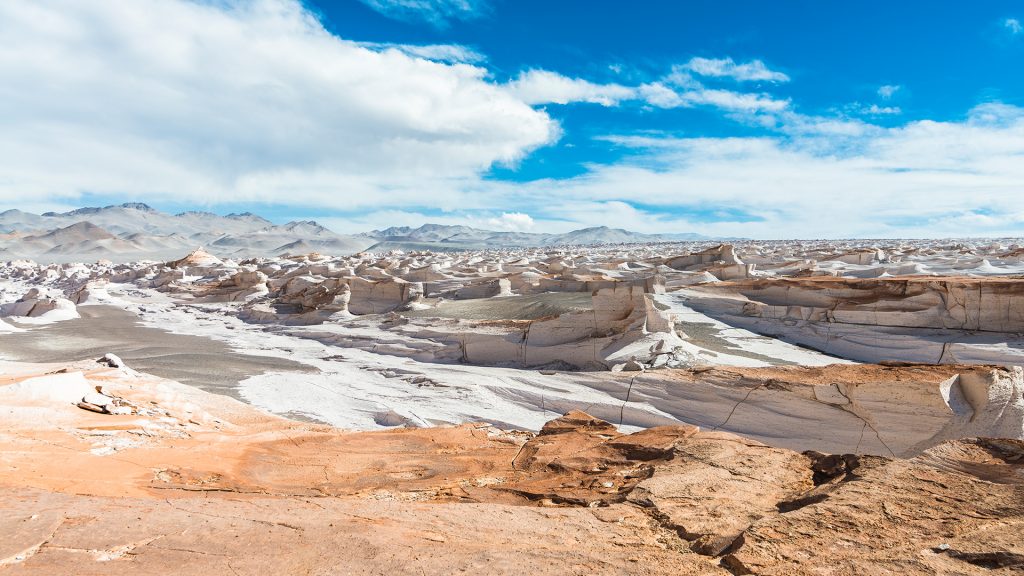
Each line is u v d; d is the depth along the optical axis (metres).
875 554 5.18
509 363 38.59
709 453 9.60
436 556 5.39
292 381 32.62
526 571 5.08
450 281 70.94
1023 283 36.41
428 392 30.67
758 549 5.38
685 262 75.06
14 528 5.67
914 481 7.11
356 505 7.42
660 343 33.50
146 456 11.45
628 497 7.62
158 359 39.03
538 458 11.46
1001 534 5.50
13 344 46.62
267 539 5.80
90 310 72.50
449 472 11.64
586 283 61.88
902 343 37.00
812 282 47.00
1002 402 18.45
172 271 100.62
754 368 25.09
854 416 20.02
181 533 5.90
